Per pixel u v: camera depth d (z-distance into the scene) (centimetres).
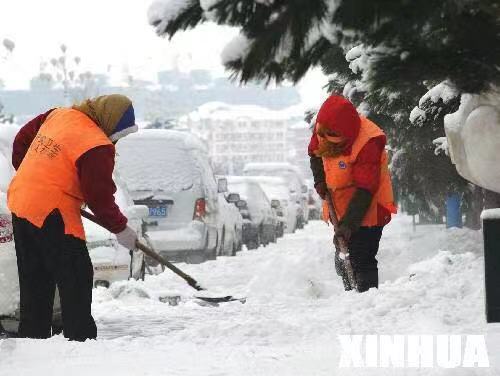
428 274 1866
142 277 2519
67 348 1130
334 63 911
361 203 1725
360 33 809
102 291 2005
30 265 1330
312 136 1861
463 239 3008
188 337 1259
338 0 795
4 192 1536
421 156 2480
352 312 1488
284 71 819
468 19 855
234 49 808
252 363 1020
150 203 3331
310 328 1293
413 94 971
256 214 5128
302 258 2086
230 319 1642
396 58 883
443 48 876
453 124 1106
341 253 1745
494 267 1111
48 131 1320
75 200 1312
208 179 3391
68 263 1304
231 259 3203
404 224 4950
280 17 800
